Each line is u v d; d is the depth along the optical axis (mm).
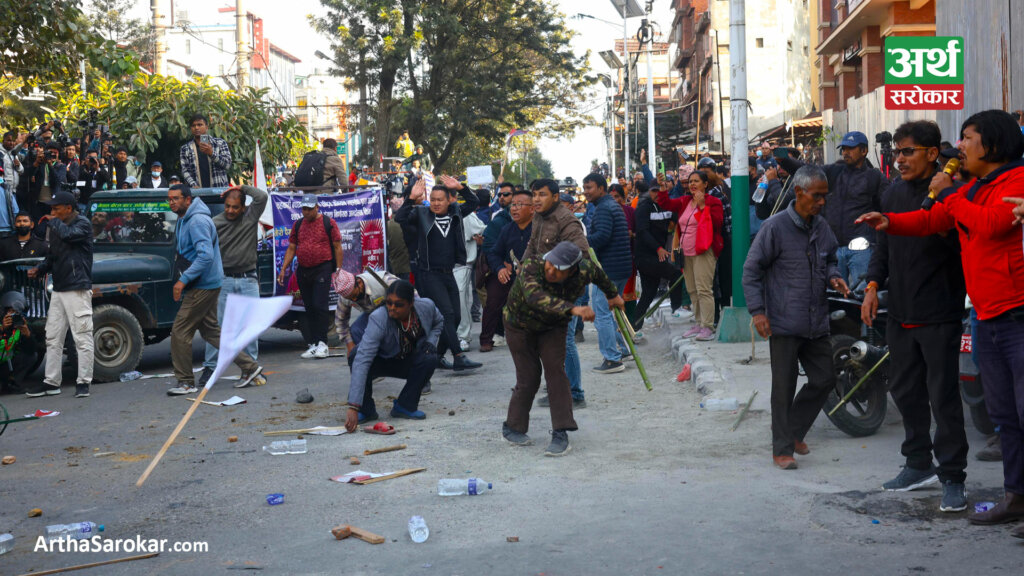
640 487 5508
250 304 5531
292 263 12555
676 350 10539
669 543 4508
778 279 5867
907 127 5082
